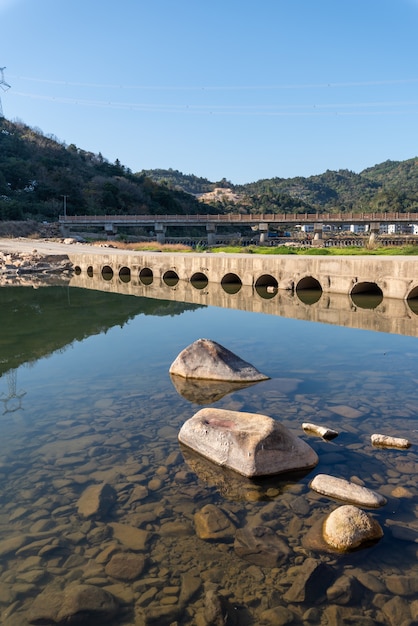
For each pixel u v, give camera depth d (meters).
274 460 4.68
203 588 3.27
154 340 10.73
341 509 3.86
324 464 4.85
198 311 14.72
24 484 4.61
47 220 75.12
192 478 4.63
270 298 17.41
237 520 3.97
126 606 3.14
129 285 23.42
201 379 7.67
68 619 3.04
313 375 7.71
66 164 102.25
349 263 17.48
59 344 10.48
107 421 6.06
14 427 5.93
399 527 3.84
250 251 33.59
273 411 6.21
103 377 7.91
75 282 25.25
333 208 148.38
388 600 3.14
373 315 13.37
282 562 3.48
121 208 92.50
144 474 4.73
